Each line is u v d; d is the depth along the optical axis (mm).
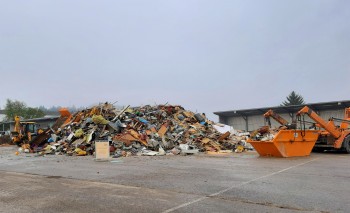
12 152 25031
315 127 18812
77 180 10086
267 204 6668
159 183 9195
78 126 24281
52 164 14969
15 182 9922
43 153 21781
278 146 16281
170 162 14953
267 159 15602
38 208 6723
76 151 20641
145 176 10547
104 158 17156
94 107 26375
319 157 16359
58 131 25656
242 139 24438
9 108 93562
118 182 9523
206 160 15688
